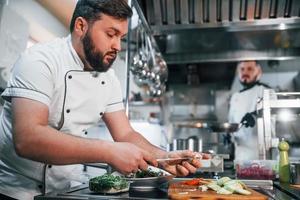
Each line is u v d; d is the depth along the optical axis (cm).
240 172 134
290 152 213
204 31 215
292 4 186
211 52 323
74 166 125
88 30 94
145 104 373
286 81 406
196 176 144
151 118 327
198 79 414
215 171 136
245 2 190
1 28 143
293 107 150
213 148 227
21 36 160
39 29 178
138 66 202
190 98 417
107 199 84
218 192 88
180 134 383
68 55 105
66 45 108
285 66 389
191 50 319
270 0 187
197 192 89
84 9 95
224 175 149
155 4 198
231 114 301
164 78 247
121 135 125
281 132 212
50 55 100
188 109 415
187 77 421
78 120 113
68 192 95
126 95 184
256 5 190
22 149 81
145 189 99
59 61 102
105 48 96
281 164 127
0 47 143
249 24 197
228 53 319
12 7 151
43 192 100
